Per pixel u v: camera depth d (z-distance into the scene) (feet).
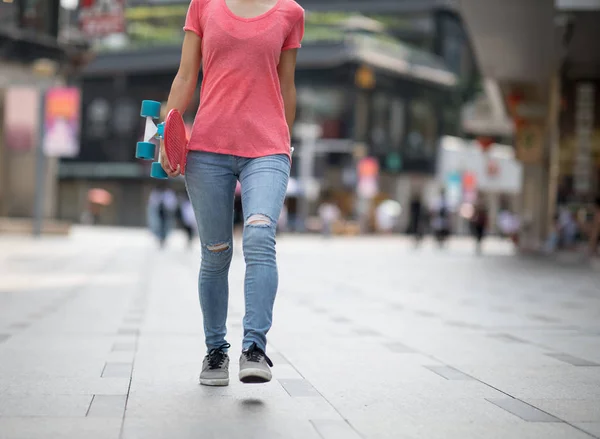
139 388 24.94
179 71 24.29
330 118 259.60
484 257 131.44
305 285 70.49
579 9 89.92
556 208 133.28
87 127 287.28
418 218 171.01
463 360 31.42
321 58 255.29
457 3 97.14
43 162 144.46
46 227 153.89
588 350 34.58
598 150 130.93
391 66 264.72
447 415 22.08
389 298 59.21
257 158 23.21
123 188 286.05
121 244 142.31
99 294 57.11
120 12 115.55
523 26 104.17
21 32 132.87
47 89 140.36
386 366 29.76
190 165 23.52
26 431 19.75
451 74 284.82
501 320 46.11
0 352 31.83
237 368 28.48
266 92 23.48
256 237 22.62
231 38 23.31
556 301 58.13
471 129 219.41
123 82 281.54
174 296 56.65
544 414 22.36
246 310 22.75
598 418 21.97
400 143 273.54
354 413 22.08
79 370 28.02
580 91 130.82
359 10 295.89
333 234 249.55
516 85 143.02
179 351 32.53
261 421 21.01
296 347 34.42
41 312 46.11
